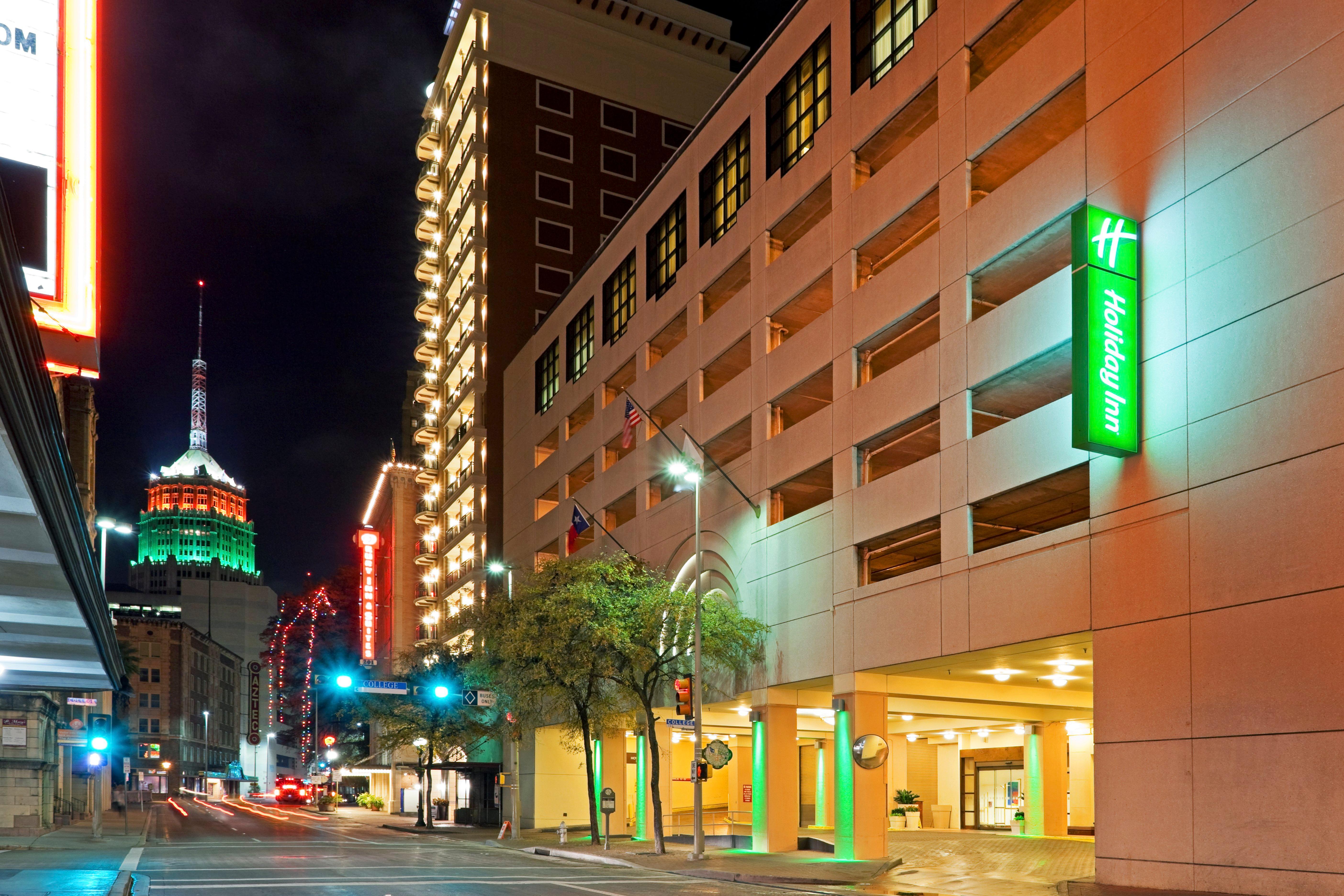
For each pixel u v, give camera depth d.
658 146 84.25
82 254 25.09
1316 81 19.83
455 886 23.31
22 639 25.94
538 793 57.69
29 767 51.22
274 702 161.75
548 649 35.72
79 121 25.17
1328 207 19.36
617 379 51.53
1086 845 35.19
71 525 17.16
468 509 82.56
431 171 91.50
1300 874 18.45
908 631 28.84
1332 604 18.42
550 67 81.56
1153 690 21.62
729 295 42.38
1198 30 22.34
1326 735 18.27
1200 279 21.67
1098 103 24.67
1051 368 25.64
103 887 21.22
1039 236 26.03
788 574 34.88
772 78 38.69
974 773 48.41
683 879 26.50
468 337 76.56
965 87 29.14
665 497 45.75
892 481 30.20
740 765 56.12
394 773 90.62
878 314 31.67
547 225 78.56
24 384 11.41
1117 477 22.98
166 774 164.50
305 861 31.23
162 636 170.75
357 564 126.69
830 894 22.33
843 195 33.91
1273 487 19.67
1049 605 24.36
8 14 24.61
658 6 86.31
